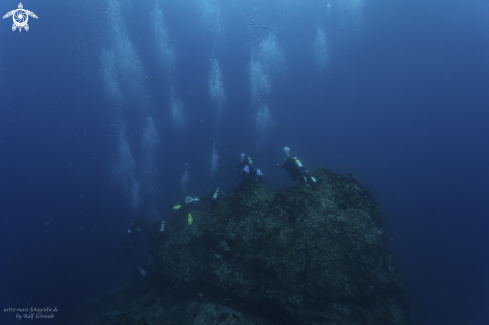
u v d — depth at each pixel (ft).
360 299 10.32
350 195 14.44
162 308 14.16
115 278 33.63
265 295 11.09
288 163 17.10
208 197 17.53
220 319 11.57
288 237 12.47
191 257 14.76
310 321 10.01
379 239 12.35
